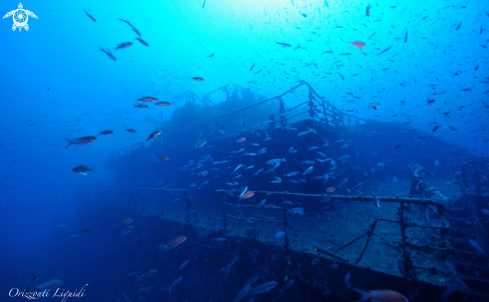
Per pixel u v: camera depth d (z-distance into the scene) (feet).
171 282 24.00
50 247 63.57
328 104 34.78
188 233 23.15
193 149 41.29
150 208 37.63
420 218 19.45
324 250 13.80
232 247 18.01
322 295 13.01
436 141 53.42
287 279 14.44
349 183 33.04
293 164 26.99
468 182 27.71
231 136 34.09
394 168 49.80
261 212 27.04
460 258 14.66
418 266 11.50
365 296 7.97
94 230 48.37
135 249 32.04
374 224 12.25
